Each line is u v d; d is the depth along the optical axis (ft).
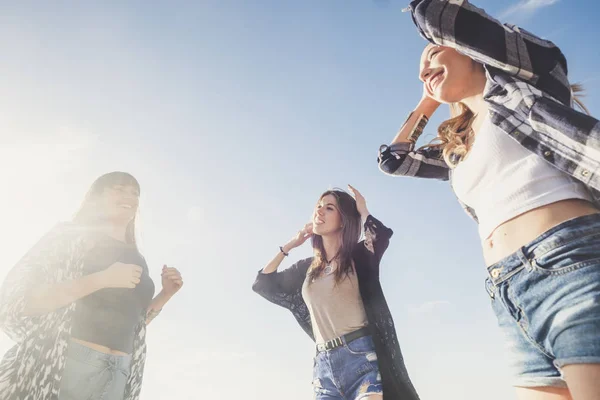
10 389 7.16
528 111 4.22
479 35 4.40
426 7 4.57
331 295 10.80
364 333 10.21
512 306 4.14
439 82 5.14
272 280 12.47
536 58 4.40
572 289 3.58
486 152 4.47
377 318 10.28
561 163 3.91
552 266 3.75
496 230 4.33
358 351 10.02
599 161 3.69
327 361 10.28
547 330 3.85
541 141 4.08
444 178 6.98
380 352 9.96
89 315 8.04
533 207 4.04
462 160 4.96
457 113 5.49
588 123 3.80
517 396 4.54
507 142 4.34
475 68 5.03
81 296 7.67
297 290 12.28
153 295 9.48
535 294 3.87
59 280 8.20
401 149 6.92
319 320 10.80
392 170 6.96
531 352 4.20
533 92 4.25
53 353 7.46
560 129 3.94
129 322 8.55
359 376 9.85
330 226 11.71
